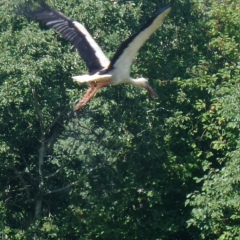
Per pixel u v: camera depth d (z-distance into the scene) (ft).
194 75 77.36
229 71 74.74
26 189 75.51
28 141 75.46
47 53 69.92
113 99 71.61
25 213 77.25
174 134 75.77
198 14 82.28
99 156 75.92
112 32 72.13
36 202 75.66
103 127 73.41
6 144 71.67
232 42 78.74
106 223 76.64
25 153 76.23
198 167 76.59
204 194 66.44
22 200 76.64
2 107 70.64
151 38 77.00
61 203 77.87
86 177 75.41
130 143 74.64
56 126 75.72
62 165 75.00
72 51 71.20
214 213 65.31
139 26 73.51
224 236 66.54
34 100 70.59
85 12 71.20
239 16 81.51
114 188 76.54
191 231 76.23
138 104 72.64
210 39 80.84
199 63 77.97
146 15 75.41
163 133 75.41
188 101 76.23
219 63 79.77
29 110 72.64
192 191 77.10
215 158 77.20
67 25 35.40
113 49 71.87
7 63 68.64
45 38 70.03
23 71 68.28
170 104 77.36
